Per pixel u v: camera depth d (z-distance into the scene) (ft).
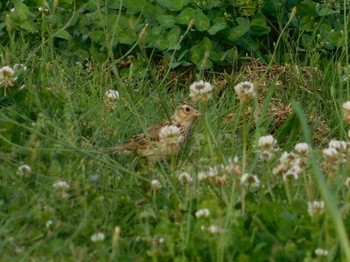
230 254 29.73
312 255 30.42
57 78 45.88
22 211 32.71
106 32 46.57
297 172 34.63
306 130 31.30
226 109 46.42
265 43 51.52
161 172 36.86
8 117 39.37
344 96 47.65
